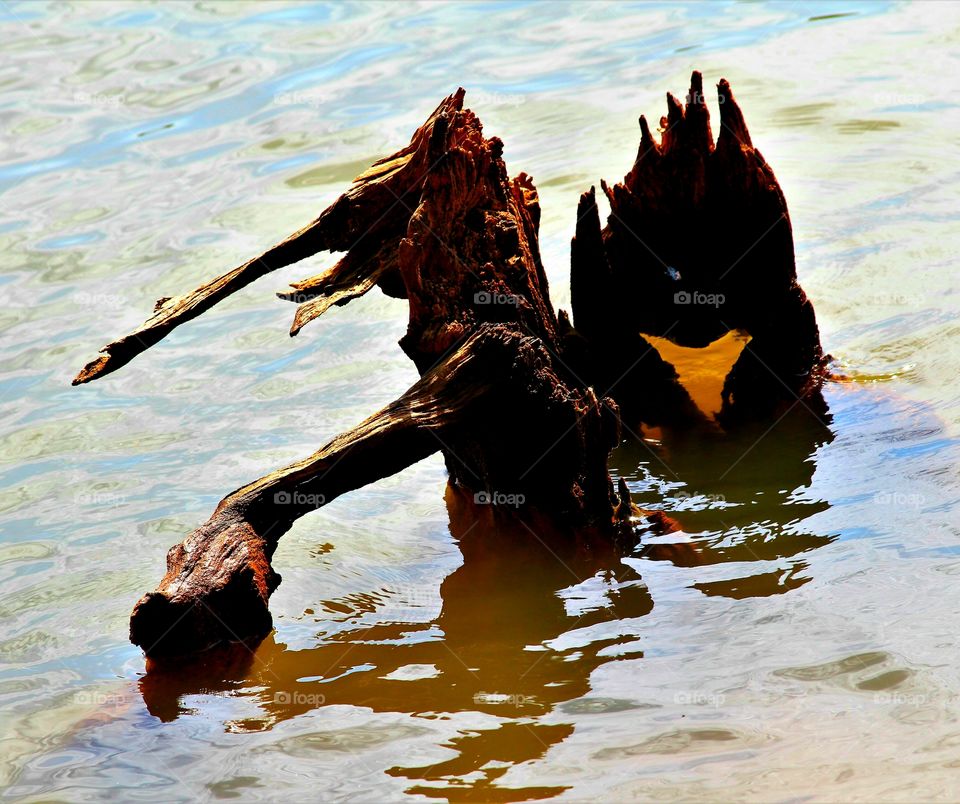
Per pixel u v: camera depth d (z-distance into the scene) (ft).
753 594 32.22
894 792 24.53
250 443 41.98
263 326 51.39
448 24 84.38
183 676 31.07
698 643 30.37
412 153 37.17
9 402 46.09
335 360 48.03
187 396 46.01
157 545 36.63
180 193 62.59
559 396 34.68
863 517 35.06
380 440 33.27
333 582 35.01
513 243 35.29
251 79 76.38
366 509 39.06
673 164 41.96
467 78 74.38
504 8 86.53
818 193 57.11
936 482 36.24
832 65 71.67
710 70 72.49
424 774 26.45
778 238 41.81
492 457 35.04
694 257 42.96
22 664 31.89
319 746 27.78
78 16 89.51
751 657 29.50
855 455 38.55
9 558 36.58
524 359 34.19
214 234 57.62
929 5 79.36
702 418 42.22
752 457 39.42
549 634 31.63
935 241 51.47
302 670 30.96
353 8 87.92
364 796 25.90
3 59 81.25
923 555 32.78
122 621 33.50
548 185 59.82
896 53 72.28
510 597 33.58
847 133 63.00
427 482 40.60
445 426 33.81
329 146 66.33
